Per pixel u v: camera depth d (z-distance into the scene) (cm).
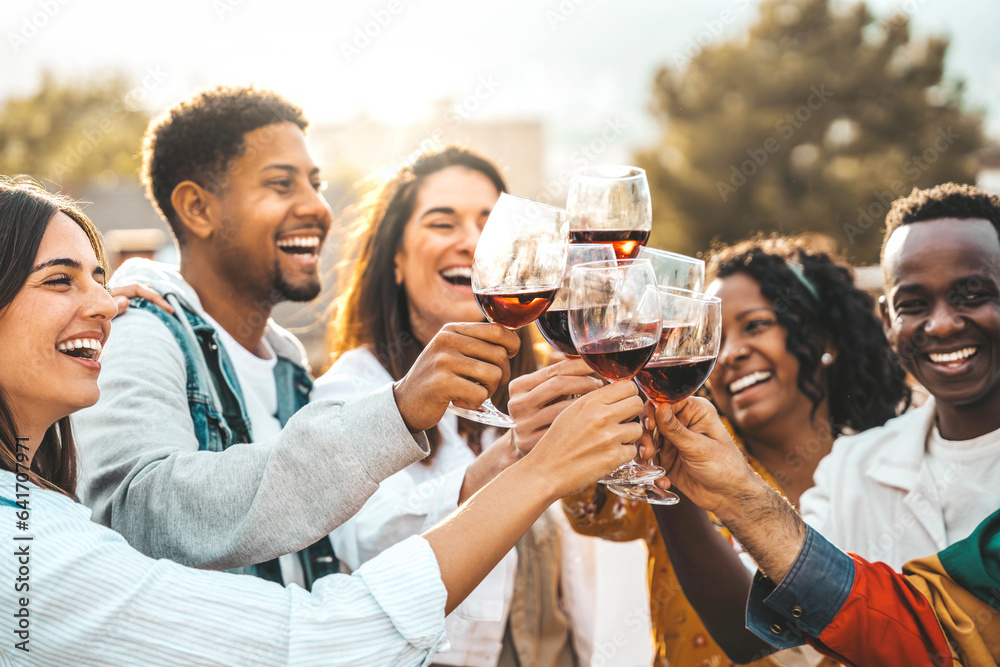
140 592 114
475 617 193
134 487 141
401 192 232
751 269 226
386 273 233
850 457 197
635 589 480
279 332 223
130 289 178
